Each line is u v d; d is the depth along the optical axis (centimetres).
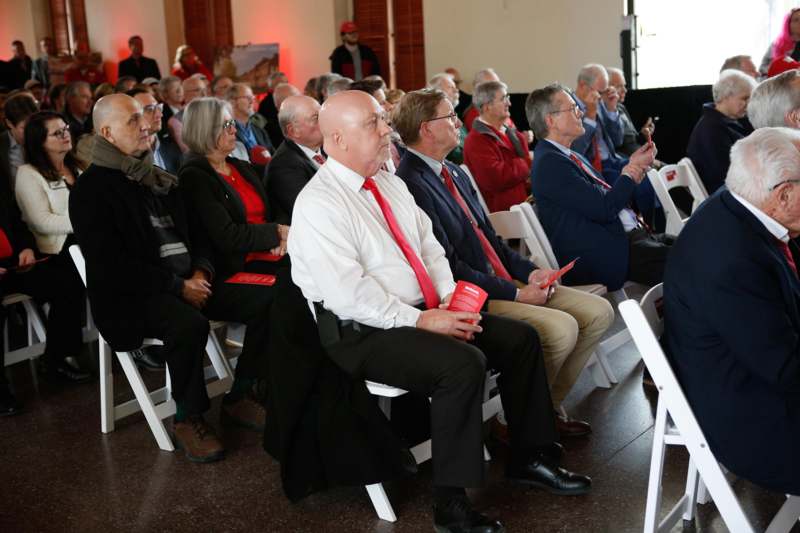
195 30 1095
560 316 280
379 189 266
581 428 301
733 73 447
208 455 295
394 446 243
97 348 431
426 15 1011
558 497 258
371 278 245
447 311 244
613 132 617
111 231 299
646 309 223
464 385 228
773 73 575
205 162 346
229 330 429
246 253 343
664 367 209
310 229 244
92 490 279
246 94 586
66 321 382
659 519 236
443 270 274
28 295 379
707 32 923
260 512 259
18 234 388
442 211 303
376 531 244
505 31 988
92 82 1150
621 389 343
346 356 245
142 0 1135
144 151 318
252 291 318
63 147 393
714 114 452
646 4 938
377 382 245
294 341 253
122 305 298
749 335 202
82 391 374
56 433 328
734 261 204
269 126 745
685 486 261
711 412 212
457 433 230
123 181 308
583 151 520
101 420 336
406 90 1026
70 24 1216
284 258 359
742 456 208
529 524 243
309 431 250
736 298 203
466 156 469
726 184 220
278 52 1049
